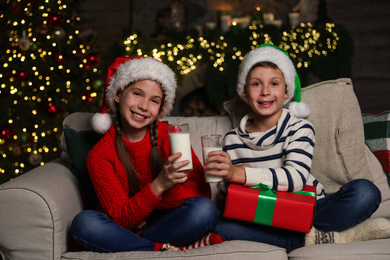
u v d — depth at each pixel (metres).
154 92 1.54
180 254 1.31
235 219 1.53
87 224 1.40
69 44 3.29
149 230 1.53
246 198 1.40
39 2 3.12
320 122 1.74
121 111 1.56
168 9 5.00
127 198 1.52
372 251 1.28
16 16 3.08
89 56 3.28
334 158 1.72
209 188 1.65
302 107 1.70
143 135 1.62
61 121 3.17
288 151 1.58
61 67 3.17
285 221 1.38
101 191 1.52
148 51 4.09
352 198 1.47
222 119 1.95
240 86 1.75
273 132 1.67
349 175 1.71
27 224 1.40
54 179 1.57
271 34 4.19
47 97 3.07
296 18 4.66
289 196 1.41
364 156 1.76
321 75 4.37
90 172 1.55
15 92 3.06
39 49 3.18
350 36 4.45
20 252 1.41
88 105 3.35
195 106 4.42
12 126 3.03
